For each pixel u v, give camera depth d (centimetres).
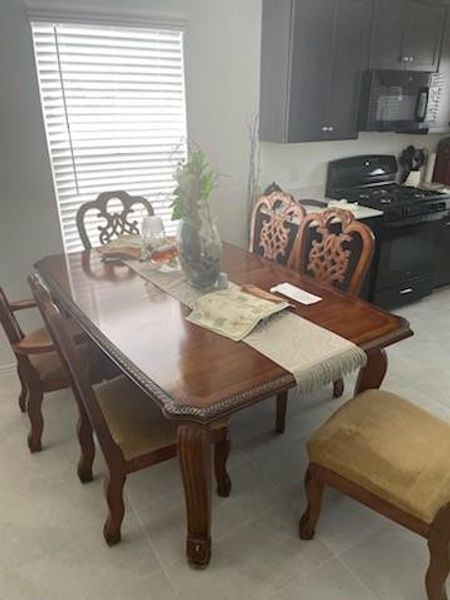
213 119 300
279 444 216
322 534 170
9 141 244
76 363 134
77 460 206
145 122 281
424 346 300
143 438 155
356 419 155
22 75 237
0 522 176
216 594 149
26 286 275
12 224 260
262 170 335
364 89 316
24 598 149
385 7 301
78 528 173
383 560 160
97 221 290
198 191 176
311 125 307
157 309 174
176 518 177
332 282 204
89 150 271
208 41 280
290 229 231
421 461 137
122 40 256
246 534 170
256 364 137
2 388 261
